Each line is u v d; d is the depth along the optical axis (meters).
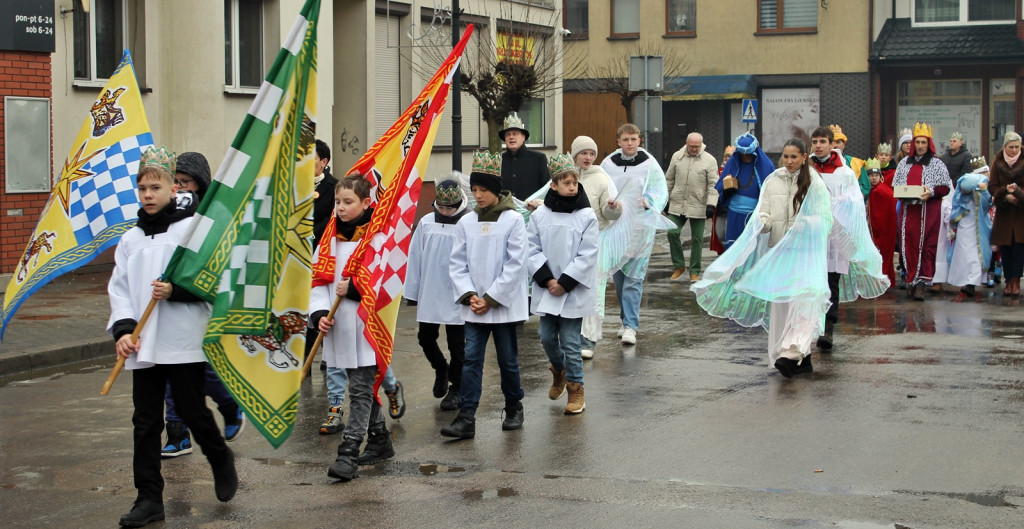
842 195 10.28
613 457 6.77
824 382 8.96
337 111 22.86
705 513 5.63
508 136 11.55
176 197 6.05
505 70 23.27
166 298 5.61
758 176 12.06
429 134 6.82
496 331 7.43
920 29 35.88
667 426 7.55
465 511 5.73
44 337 10.95
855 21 35.97
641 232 10.67
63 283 15.12
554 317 7.97
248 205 5.65
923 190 14.05
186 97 17.61
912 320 12.47
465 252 7.46
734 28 36.97
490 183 7.39
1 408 8.39
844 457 6.68
